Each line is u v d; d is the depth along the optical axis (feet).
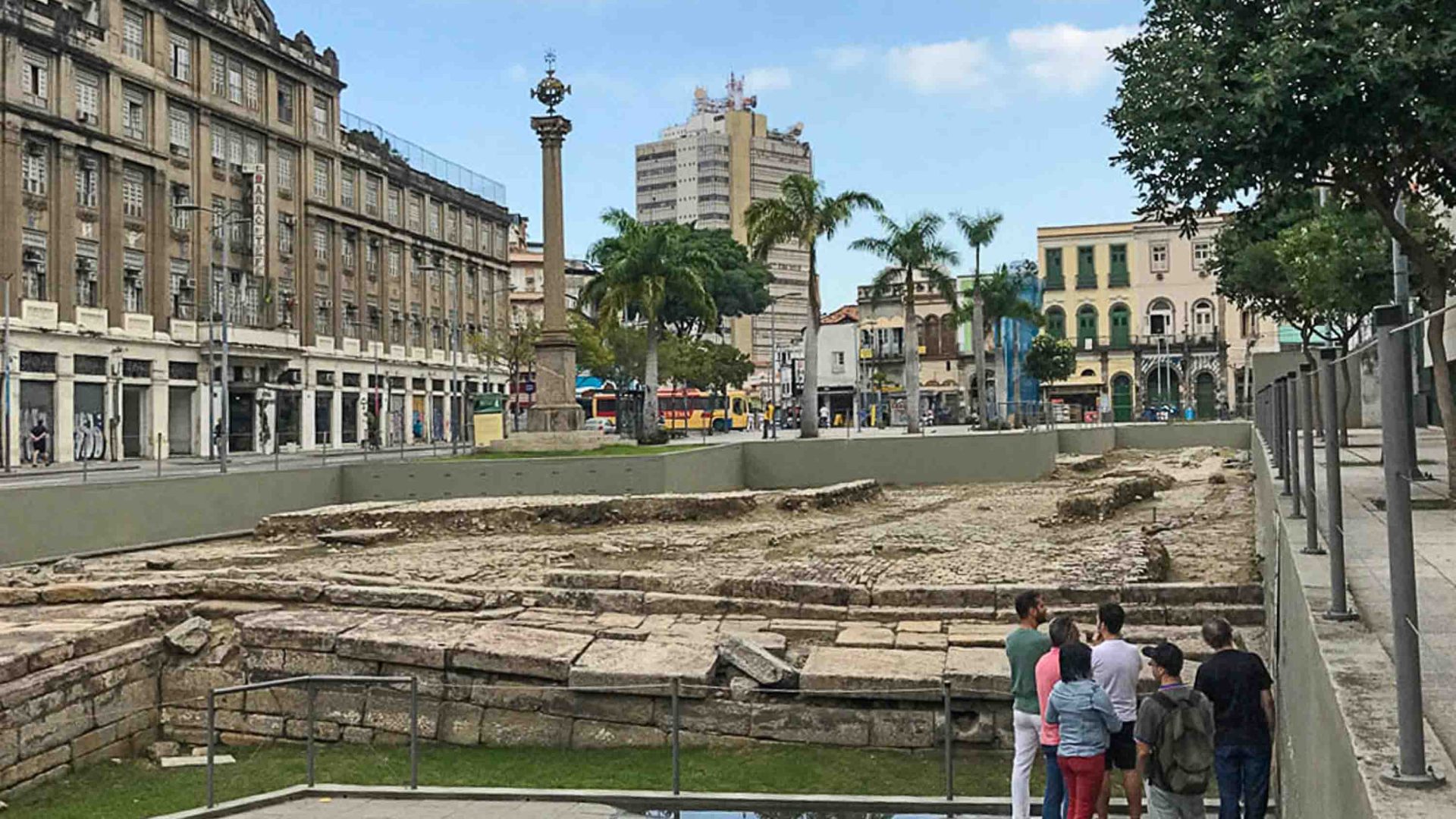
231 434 200.13
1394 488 14.16
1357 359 21.13
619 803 35.73
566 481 102.58
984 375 197.67
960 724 40.65
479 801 36.47
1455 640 18.60
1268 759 26.84
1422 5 41.75
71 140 165.68
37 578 60.08
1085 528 75.77
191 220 192.34
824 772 38.50
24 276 159.74
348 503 102.17
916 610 49.42
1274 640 37.27
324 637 47.50
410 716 41.52
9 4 155.43
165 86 185.88
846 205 166.61
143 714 48.08
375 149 249.75
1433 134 43.73
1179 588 48.73
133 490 78.59
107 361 171.83
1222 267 126.11
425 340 267.18
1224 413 279.90
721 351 307.78
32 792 40.93
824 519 87.51
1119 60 51.24
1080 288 295.69
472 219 294.46
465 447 212.02
